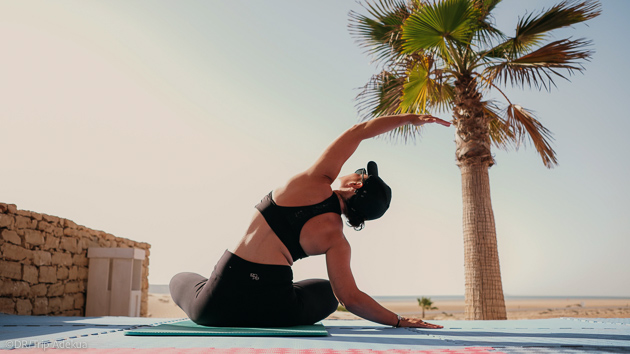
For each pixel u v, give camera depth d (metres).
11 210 5.98
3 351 1.44
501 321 3.62
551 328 2.74
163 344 1.71
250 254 2.29
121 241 8.88
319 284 2.61
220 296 2.29
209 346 1.66
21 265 6.09
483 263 7.42
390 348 1.61
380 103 7.80
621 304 121.69
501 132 8.56
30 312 6.20
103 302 7.45
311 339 1.92
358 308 2.32
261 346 1.66
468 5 6.87
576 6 7.17
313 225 2.27
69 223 7.18
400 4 7.64
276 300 2.30
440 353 1.49
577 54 7.09
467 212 7.67
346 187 2.45
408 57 7.56
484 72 7.88
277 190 2.36
